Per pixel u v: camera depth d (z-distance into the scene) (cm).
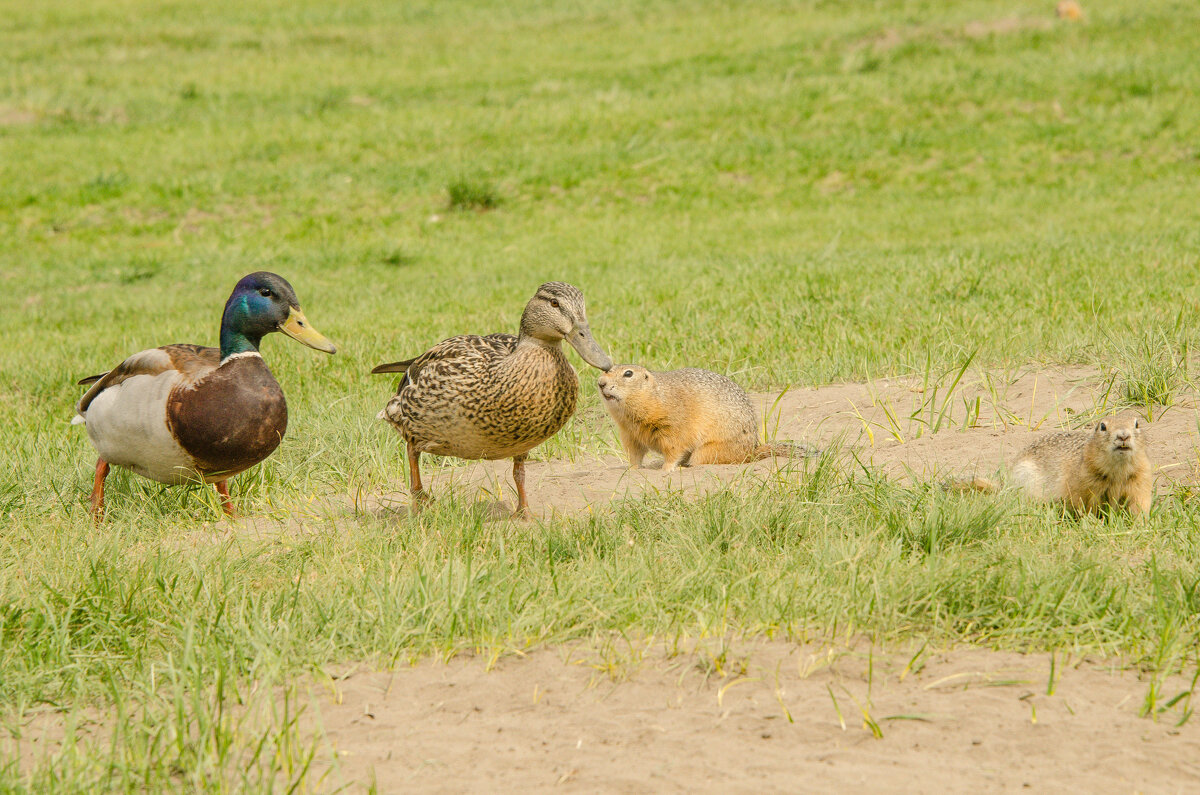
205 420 945
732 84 4081
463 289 2333
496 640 652
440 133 3741
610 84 4212
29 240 3009
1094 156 3275
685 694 588
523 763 531
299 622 682
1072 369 1289
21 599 730
